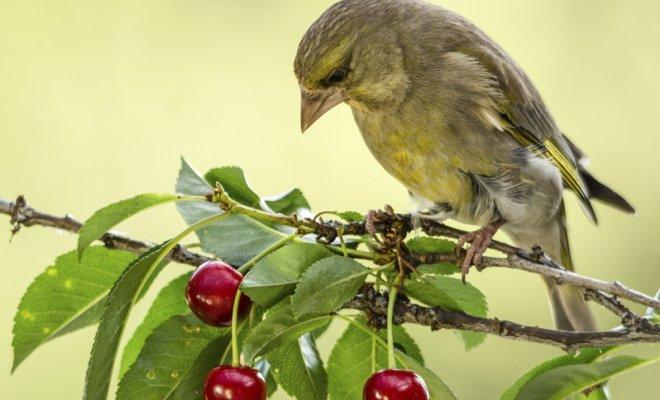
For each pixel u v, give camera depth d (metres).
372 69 8.87
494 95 9.18
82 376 13.34
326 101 8.92
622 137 15.92
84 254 6.88
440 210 9.38
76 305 6.92
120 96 15.87
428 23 9.24
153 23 16.22
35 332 6.88
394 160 9.27
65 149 15.40
